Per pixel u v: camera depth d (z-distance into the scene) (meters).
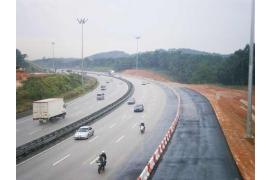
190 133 42.81
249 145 36.25
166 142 36.78
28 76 95.88
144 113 63.41
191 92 101.81
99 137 42.94
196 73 164.50
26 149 34.28
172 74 188.25
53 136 40.50
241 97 85.25
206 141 38.12
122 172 27.89
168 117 57.72
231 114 58.84
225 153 32.78
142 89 112.38
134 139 41.09
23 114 63.75
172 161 30.02
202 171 27.06
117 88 119.25
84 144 39.03
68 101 86.38
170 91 105.00
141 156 32.84
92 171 28.50
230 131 43.69
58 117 59.81
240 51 124.50
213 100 78.62
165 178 25.41
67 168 29.58
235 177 25.58
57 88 97.81
